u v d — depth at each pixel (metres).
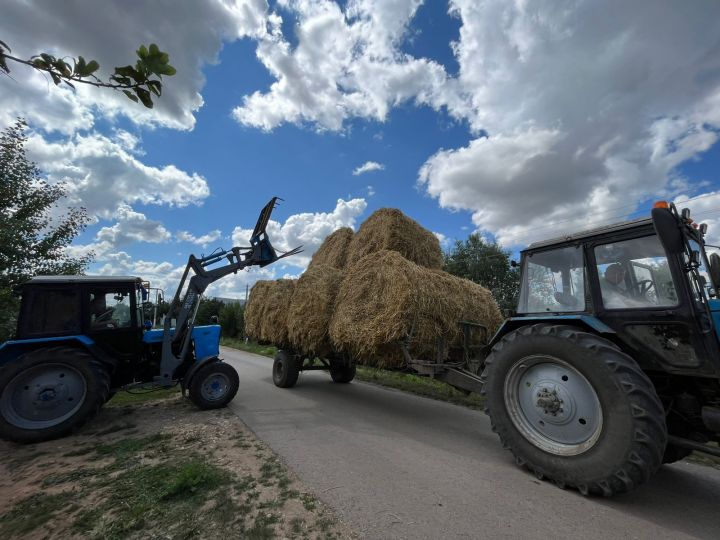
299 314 6.01
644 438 2.35
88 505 2.51
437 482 2.85
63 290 4.77
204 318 27.56
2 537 2.17
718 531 2.21
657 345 2.75
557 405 2.87
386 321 4.30
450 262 21.17
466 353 4.65
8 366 4.12
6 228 7.03
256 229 6.35
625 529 2.22
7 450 3.77
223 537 2.11
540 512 2.40
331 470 3.07
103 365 4.76
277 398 6.15
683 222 2.92
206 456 3.39
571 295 3.34
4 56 1.04
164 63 1.23
